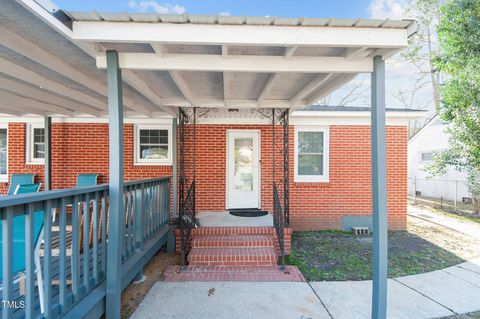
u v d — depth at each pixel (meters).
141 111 5.08
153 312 2.99
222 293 3.42
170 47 2.53
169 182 5.57
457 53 7.54
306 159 6.89
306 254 5.06
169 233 5.12
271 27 2.27
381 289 2.67
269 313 2.98
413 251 5.27
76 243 2.26
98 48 2.49
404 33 2.34
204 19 2.18
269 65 2.70
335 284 3.74
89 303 2.29
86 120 6.35
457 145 8.09
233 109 5.55
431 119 12.37
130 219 3.37
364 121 6.78
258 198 6.61
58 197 2.03
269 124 6.57
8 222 1.61
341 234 6.42
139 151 6.56
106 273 2.62
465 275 4.13
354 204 6.75
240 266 4.31
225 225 5.17
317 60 2.72
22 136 6.32
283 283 3.72
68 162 6.34
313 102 4.37
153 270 4.29
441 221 7.98
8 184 6.31
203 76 3.48
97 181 6.31
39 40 2.39
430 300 3.33
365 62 2.72
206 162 6.49
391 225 6.84
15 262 2.00
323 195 6.72
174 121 5.82
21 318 1.90
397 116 6.66
